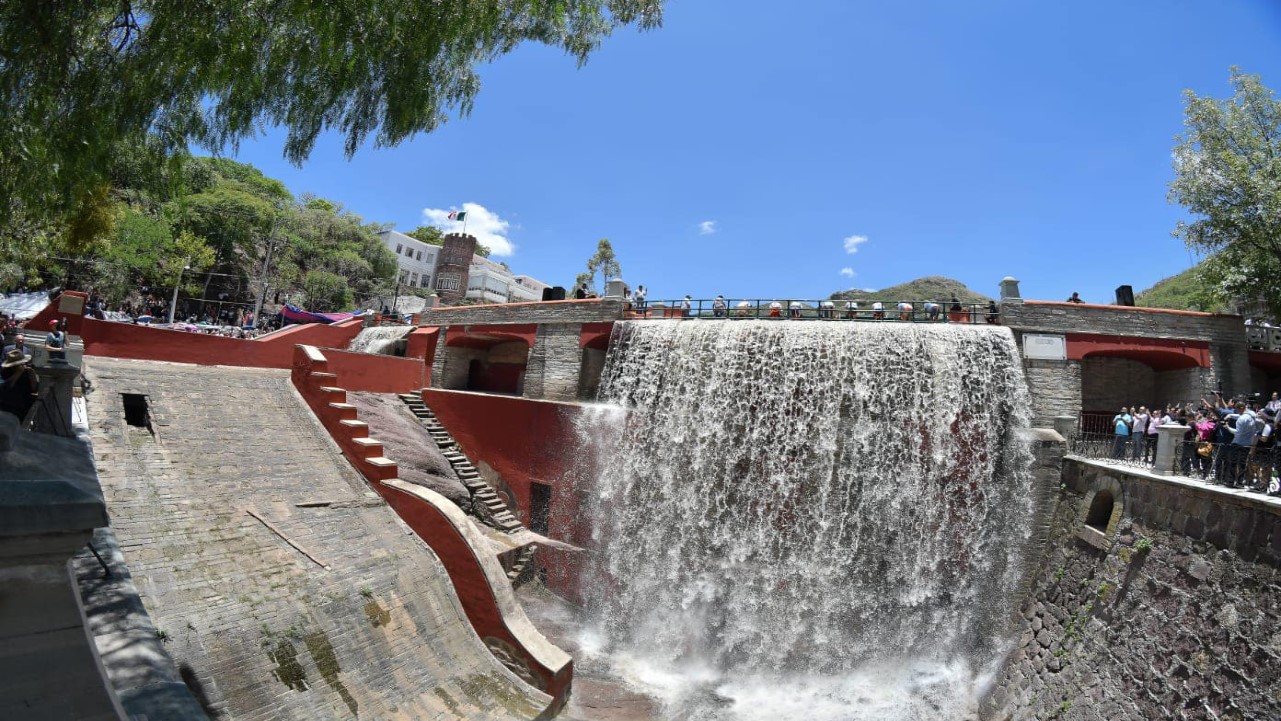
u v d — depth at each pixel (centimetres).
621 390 2259
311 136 979
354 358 2409
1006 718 1432
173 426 1566
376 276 6494
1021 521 1706
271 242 4934
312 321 3619
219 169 5822
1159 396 2138
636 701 1606
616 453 2097
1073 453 1688
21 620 311
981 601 1692
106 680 337
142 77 852
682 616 1917
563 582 2041
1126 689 1192
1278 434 1191
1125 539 1376
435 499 1627
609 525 2064
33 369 1095
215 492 1431
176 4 832
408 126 1007
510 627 1473
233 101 912
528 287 9862
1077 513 1577
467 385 3156
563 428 2169
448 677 1351
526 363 3066
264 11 875
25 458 367
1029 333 1928
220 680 1036
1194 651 1090
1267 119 1972
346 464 1762
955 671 1661
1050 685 1380
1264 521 1041
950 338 1873
